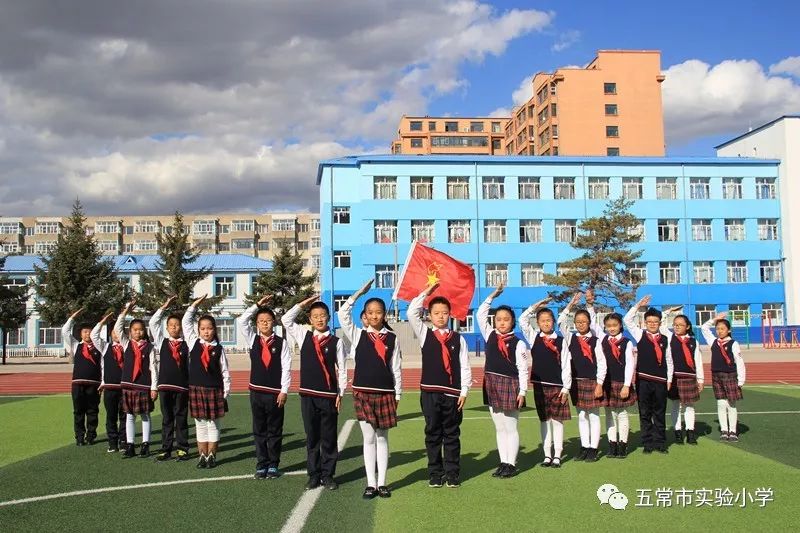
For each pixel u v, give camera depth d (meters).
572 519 5.96
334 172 44.81
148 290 38.25
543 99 64.31
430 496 6.79
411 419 12.41
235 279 46.78
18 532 5.73
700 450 9.04
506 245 45.34
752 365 25.12
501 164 46.00
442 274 14.74
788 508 6.26
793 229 46.72
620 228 39.50
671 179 47.38
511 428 7.60
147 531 5.72
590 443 8.45
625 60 62.12
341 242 44.38
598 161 46.66
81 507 6.48
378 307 7.16
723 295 46.41
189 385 8.28
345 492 7.01
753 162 47.47
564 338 8.66
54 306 36.97
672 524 5.81
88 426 10.12
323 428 7.22
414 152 86.69
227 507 6.43
